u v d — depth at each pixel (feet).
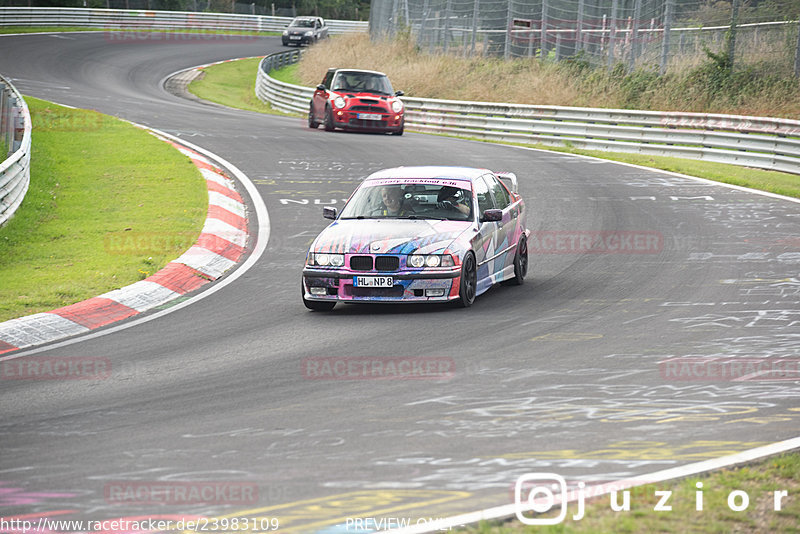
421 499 44.16
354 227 93.86
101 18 529.45
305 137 228.02
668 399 60.95
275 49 533.55
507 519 40.96
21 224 130.72
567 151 221.25
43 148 188.44
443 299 88.84
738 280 100.68
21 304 93.71
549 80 298.76
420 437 53.83
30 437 55.57
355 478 47.32
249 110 319.68
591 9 341.62
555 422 56.29
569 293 97.30
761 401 60.13
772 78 254.47
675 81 273.54
